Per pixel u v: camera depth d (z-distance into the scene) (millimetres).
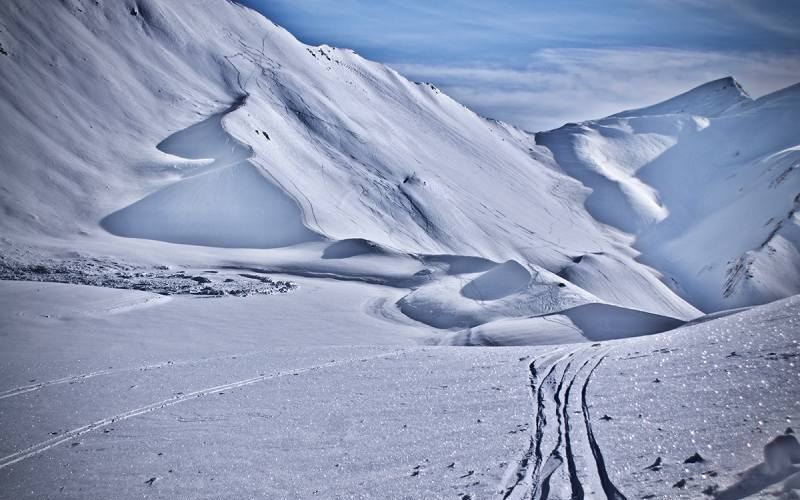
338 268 61875
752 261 126812
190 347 24734
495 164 176500
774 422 7273
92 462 10242
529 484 7016
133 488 8875
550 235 141375
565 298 44344
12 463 10555
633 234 171875
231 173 86438
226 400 13617
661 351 13086
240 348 24484
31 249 57875
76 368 18656
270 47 153750
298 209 83375
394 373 15031
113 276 49656
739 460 6250
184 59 128500
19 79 92000
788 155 192000
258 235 78062
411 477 7812
